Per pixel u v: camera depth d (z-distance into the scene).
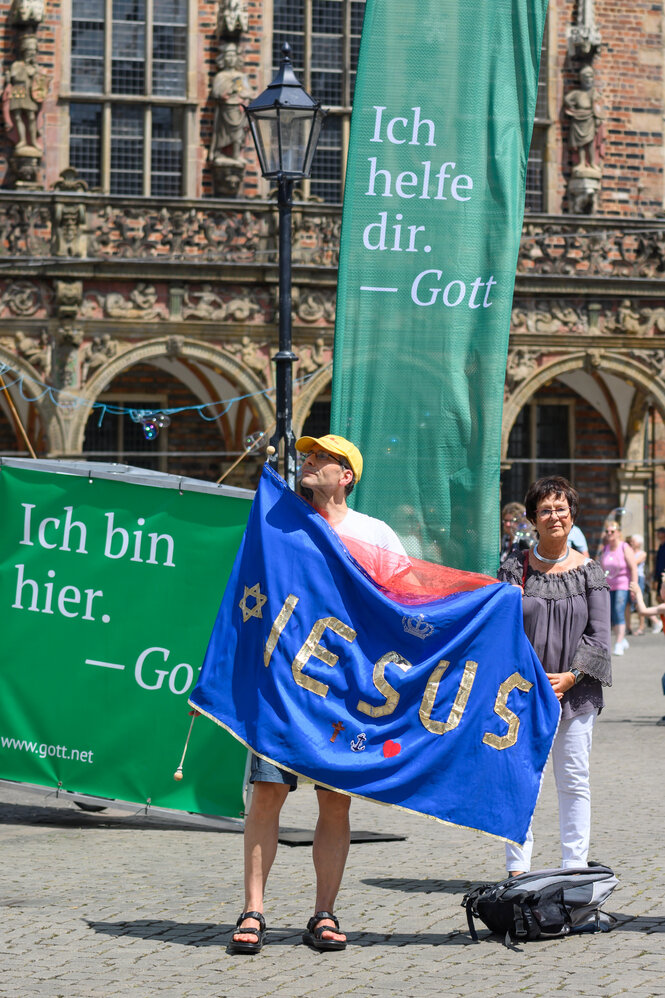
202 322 25.62
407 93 10.66
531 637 7.58
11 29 26.81
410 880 8.64
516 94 10.77
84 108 27.36
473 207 10.68
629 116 30.03
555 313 27.48
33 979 6.39
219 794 10.27
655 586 24.72
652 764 13.55
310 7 28.50
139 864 9.16
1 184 26.77
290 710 6.96
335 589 7.16
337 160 28.75
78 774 10.45
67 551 10.56
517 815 7.27
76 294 24.95
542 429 31.45
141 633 10.42
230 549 10.36
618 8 29.94
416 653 7.21
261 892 6.99
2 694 10.55
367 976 6.43
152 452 29.20
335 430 10.61
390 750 7.08
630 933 7.22
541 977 6.40
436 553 10.66
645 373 27.95
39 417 26.83
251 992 6.17
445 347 10.64
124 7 27.47
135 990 6.21
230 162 27.58
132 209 25.38
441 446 10.65
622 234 27.70
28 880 8.59
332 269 26.12
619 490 31.39
